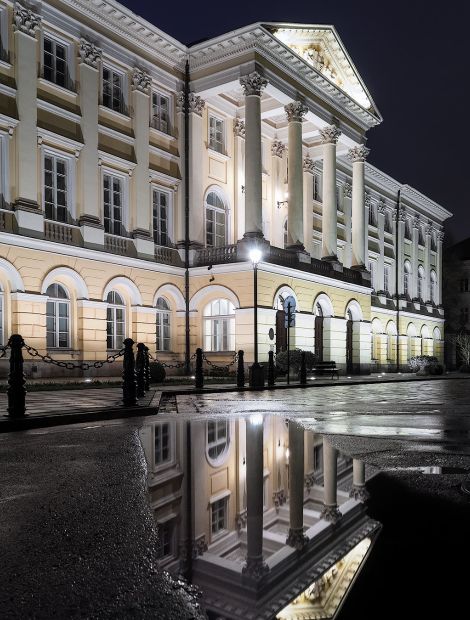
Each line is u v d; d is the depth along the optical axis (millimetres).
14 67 21016
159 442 5859
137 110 26109
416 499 3117
